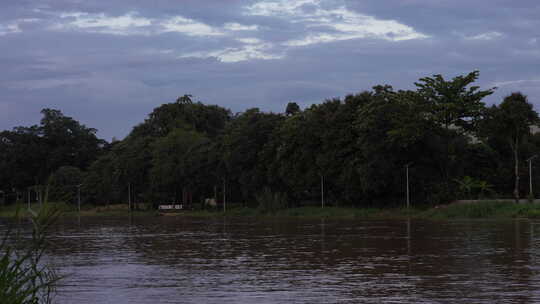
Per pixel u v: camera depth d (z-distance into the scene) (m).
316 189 79.25
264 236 37.88
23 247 9.88
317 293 15.22
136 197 119.69
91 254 27.34
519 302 13.48
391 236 34.72
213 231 45.34
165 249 29.50
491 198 67.94
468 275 17.75
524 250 24.72
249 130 87.56
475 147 71.50
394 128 66.88
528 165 69.88
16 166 149.50
